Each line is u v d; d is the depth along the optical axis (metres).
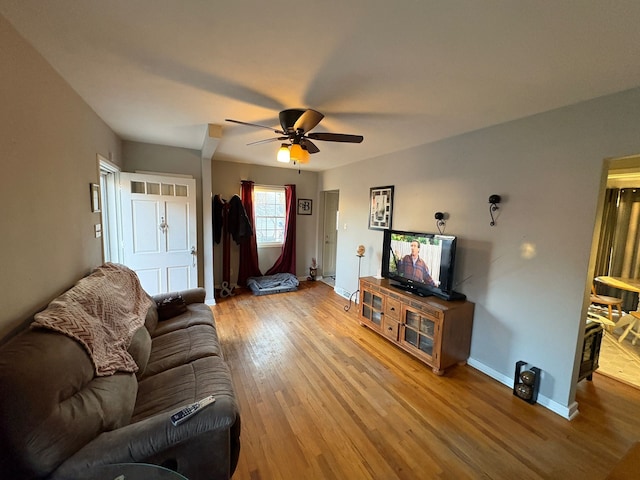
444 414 2.09
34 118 1.49
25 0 1.12
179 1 1.12
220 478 1.30
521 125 2.32
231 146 3.75
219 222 4.89
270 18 1.21
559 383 2.14
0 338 1.20
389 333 3.15
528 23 1.18
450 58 1.49
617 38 1.26
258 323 3.69
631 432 1.95
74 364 1.23
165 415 1.26
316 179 5.93
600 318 3.45
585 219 1.98
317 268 6.09
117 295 2.02
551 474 1.63
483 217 2.63
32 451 0.97
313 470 1.62
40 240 1.55
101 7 1.16
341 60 1.54
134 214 3.46
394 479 1.57
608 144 1.86
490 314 2.61
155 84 1.90
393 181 3.77
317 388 2.36
